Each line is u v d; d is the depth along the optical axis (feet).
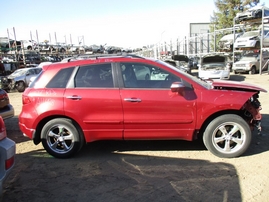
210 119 14.19
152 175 12.53
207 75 50.67
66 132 14.82
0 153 9.77
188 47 97.60
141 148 16.12
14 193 11.36
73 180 12.37
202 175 12.32
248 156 14.32
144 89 13.98
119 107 13.91
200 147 15.94
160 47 115.85
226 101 13.60
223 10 127.13
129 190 11.26
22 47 89.20
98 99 13.97
